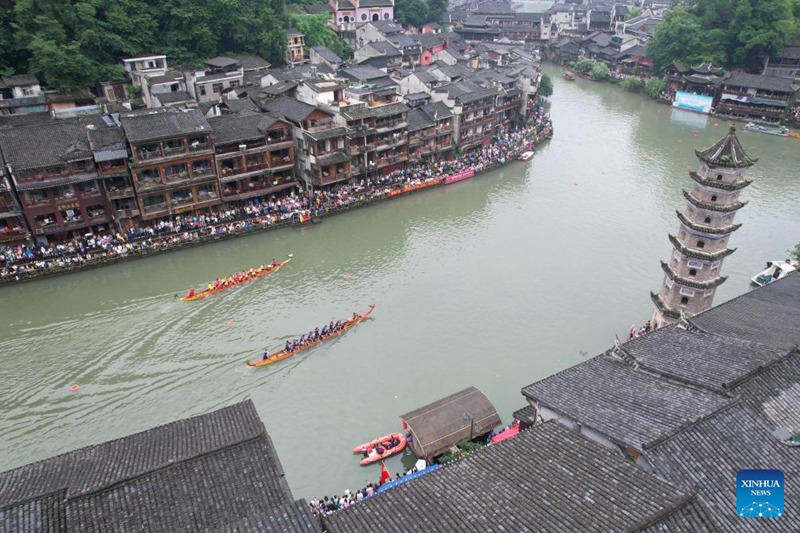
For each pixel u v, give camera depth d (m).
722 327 38.59
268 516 23.55
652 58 148.25
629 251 70.62
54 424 43.50
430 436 40.06
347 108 80.00
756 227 76.94
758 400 28.98
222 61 102.00
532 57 150.38
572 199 86.31
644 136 115.56
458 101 93.56
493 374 49.47
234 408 32.56
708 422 26.16
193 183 68.12
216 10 107.38
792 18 133.50
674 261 48.19
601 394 30.69
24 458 40.53
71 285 60.88
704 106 131.25
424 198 85.31
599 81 164.38
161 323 55.28
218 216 71.50
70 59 85.88
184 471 26.89
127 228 66.94
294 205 75.38
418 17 175.12
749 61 137.88
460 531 22.52
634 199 86.25
